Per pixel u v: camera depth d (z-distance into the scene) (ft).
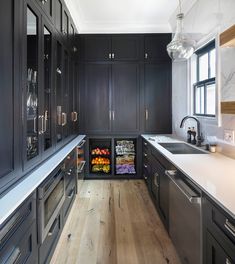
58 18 9.77
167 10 13.25
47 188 6.46
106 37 15.38
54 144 9.13
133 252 8.00
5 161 4.95
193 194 5.41
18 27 5.61
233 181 5.38
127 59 15.43
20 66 5.73
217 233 4.40
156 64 15.47
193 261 5.81
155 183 10.98
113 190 13.92
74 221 10.11
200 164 7.09
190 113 11.96
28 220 5.20
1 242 3.93
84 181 15.57
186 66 12.57
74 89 14.07
